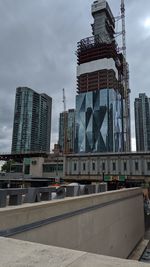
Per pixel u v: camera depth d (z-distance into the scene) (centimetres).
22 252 387
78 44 19875
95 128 16162
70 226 1057
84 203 1252
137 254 2392
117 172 6862
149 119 16225
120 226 2014
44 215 859
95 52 18750
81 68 19012
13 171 9331
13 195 844
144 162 6550
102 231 1522
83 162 7500
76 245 1108
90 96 17075
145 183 6394
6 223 662
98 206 1483
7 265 332
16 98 15788
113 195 1886
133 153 6731
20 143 15000
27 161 8656
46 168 8362
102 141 15638
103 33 19738
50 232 886
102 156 7212
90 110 16712
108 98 16450
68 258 362
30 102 15662
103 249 1514
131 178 6606
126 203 2359
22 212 736
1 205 762
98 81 17825
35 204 839
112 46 18600
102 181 6781
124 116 14175
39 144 16038
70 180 7562
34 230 788
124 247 2100
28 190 961
